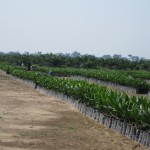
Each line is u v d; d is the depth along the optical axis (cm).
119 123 1698
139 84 3784
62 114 2192
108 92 2052
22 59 9350
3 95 3186
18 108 2373
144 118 1514
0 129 1655
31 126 1767
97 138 1559
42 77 3841
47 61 9312
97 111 1986
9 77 5975
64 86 2862
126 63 8956
